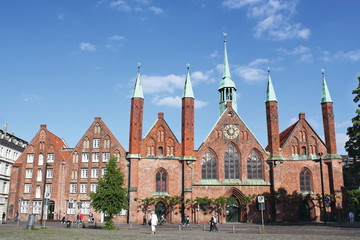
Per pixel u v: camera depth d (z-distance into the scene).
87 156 71.88
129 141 66.94
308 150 67.75
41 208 70.75
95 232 38.59
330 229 44.56
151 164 66.31
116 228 46.25
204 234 37.34
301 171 66.88
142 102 68.81
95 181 70.19
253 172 67.44
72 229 43.78
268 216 64.69
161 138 68.25
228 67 82.81
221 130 69.31
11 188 72.62
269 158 66.81
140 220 63.50
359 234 35.78
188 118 67.94
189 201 63.69
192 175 66.00
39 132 75.12
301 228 47.72
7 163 87.12
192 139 67.00
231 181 66.38
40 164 73.56
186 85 70.06
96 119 73.12
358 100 49.72
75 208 69.50
